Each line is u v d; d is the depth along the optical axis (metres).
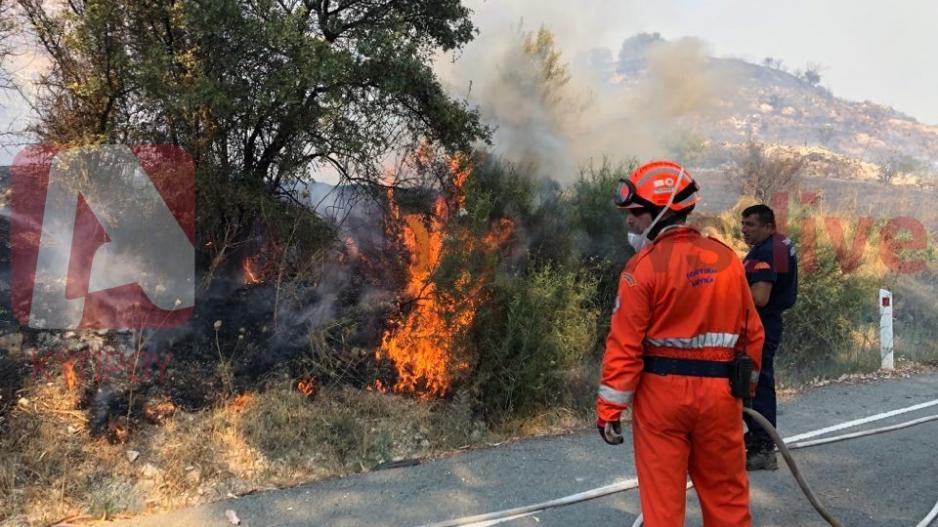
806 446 5.27
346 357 5.68
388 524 3.94
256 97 5.77
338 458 4.83
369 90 6.38
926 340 9.62
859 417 6.18
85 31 5.35
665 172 3.04
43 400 4.54
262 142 6.36
